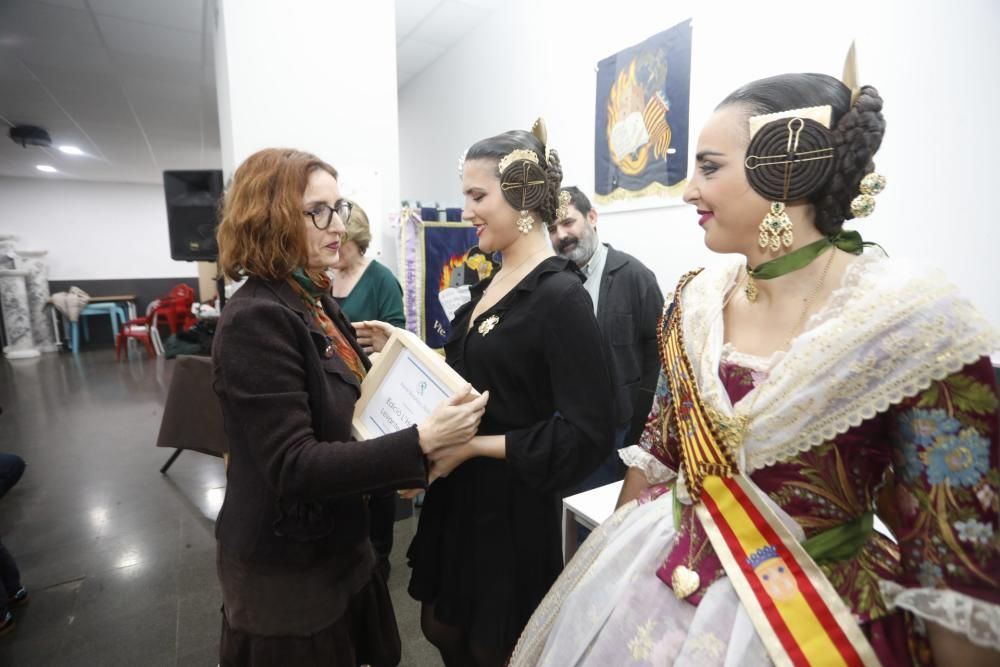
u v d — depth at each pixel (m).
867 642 0.47
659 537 0.64
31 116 5.13
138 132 5.77
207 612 1.82
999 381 0.66
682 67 1.88
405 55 3.61
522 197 0.82
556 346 0.79
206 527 2.42
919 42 1.27
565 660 0.64
